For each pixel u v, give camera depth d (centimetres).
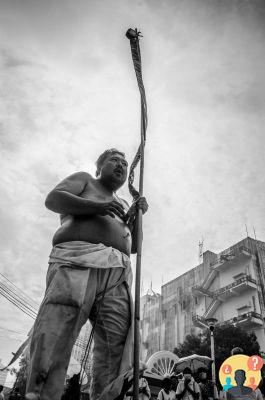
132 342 203
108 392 184
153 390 1396
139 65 292
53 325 178
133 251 257
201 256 4219
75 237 213
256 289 3161
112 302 208
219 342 2267
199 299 3759
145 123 283
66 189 233
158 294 4503
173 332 3875
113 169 259
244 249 3394
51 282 193
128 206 279
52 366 170
